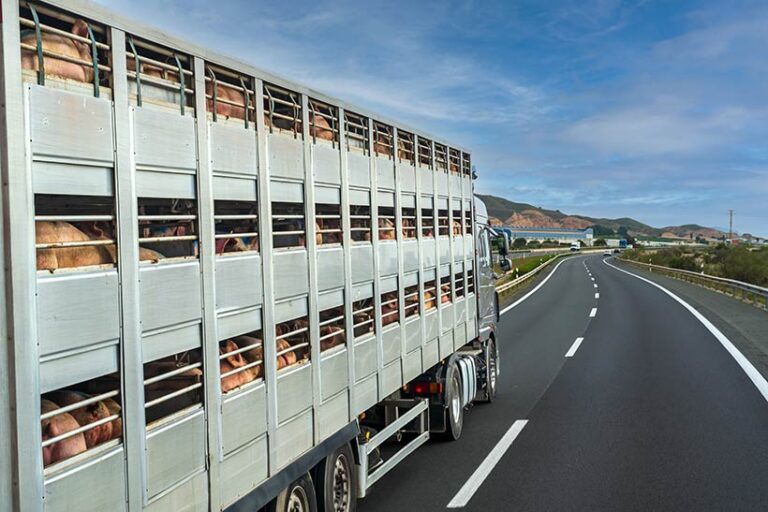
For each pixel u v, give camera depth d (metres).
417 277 7.57
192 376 3.63
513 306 28.58
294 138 4.79
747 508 5.96
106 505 2.97
